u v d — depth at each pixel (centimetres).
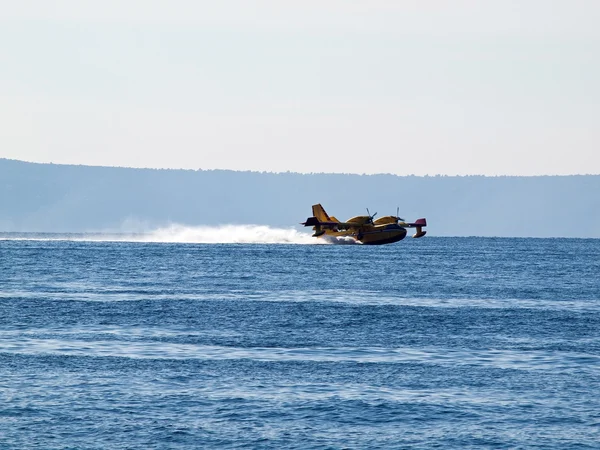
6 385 9269
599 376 10050
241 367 10475
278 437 7494
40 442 7306
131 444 7275
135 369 10250
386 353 11694
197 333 13575
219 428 7725
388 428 7794
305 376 9956
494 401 8756
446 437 7538
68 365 10469
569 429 7781
